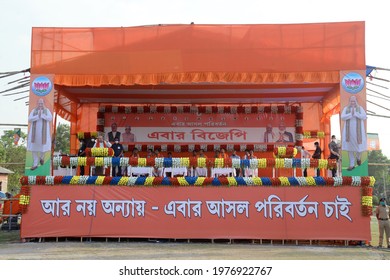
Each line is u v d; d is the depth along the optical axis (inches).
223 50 508.4
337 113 685.3
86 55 518.0
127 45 516.7
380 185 2819.9
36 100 515.2
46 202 497.7
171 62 510.3
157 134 712.4
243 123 713.0
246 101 717.3
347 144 496.4
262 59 505.0
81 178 498.0
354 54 501.4
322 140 745.6
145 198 495.5
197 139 711.1
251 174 601.3
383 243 536.1
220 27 512.4
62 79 517.3
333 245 480.4
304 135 733.3
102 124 710.5
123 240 501.0
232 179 491.2
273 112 711.1
